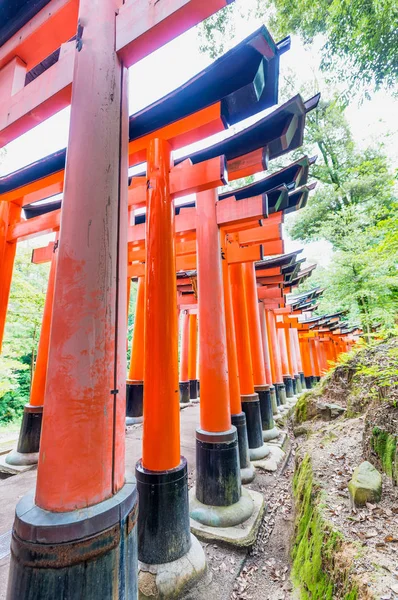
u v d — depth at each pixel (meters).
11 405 16.38
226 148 3.93
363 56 8.33
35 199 4.94
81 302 1.59
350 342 20.09
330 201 16.27
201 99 2.89
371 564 2.02
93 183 1.73
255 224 5.22
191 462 6.07
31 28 2.56
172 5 1.86
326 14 8.37
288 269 9.21
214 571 3.19
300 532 3.31
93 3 2.03
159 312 3.30
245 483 5.27
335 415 6.55
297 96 3.18
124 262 1.87
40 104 2.42
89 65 1.89
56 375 1.53
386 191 14.44
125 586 1.45
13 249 5.16
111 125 1.88
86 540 1.34
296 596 2.67
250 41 2.32
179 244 6.51
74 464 1.45
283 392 12.36
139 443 6.91
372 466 3.14
